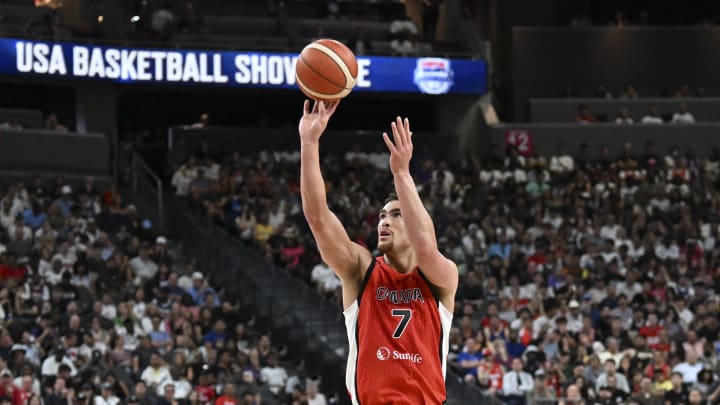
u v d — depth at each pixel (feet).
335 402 112.68
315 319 124.47
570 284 127.44
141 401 98.63
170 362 107.24
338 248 33.35
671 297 126.62
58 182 141.08
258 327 127.95
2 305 110.63
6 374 94.89
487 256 138.72
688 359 111.75
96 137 161.99
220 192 150.82
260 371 111.75
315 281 131.03
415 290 33.40
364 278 33.68
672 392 103.91
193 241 142.82
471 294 125.18
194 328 114.93
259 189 151.64
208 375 104.68
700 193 161.48
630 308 124.98
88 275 121.08
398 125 32.71
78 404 96.73
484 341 113.19
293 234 141.28
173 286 123.34
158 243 131.64
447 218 147.33
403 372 32.65
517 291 127.13
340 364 114.42
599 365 109.50
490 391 104.01
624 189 160.15
